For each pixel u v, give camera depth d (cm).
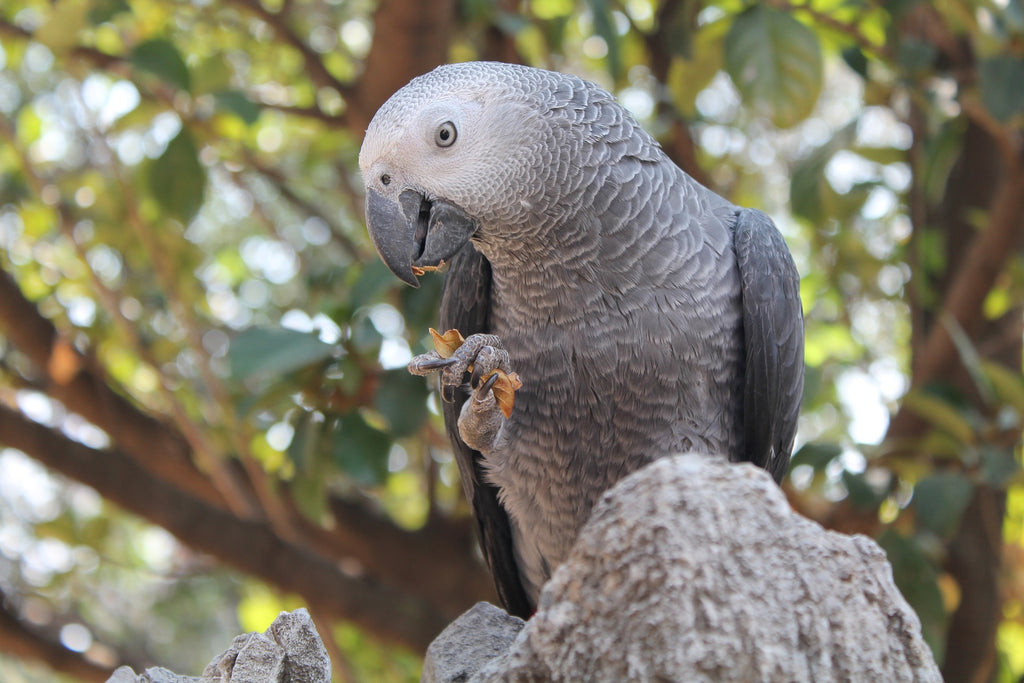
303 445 588
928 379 689
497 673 232
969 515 713
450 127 390
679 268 393
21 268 844
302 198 987
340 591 743
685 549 213
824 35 699
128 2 687
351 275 629
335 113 750
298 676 270
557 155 386
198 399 809
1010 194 650
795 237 990
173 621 1375
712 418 405
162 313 824
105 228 754
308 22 878
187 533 727
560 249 391
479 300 441
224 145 767
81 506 1155
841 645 216
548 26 755
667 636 208
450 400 412
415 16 613
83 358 746
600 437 407
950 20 643
